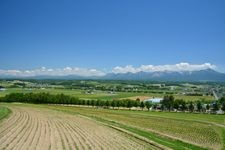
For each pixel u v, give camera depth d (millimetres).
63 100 177750
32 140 45469
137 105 175750
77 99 179125
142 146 45562
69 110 129250
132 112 145500
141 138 54188
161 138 59969
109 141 48938
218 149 55438
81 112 121688
